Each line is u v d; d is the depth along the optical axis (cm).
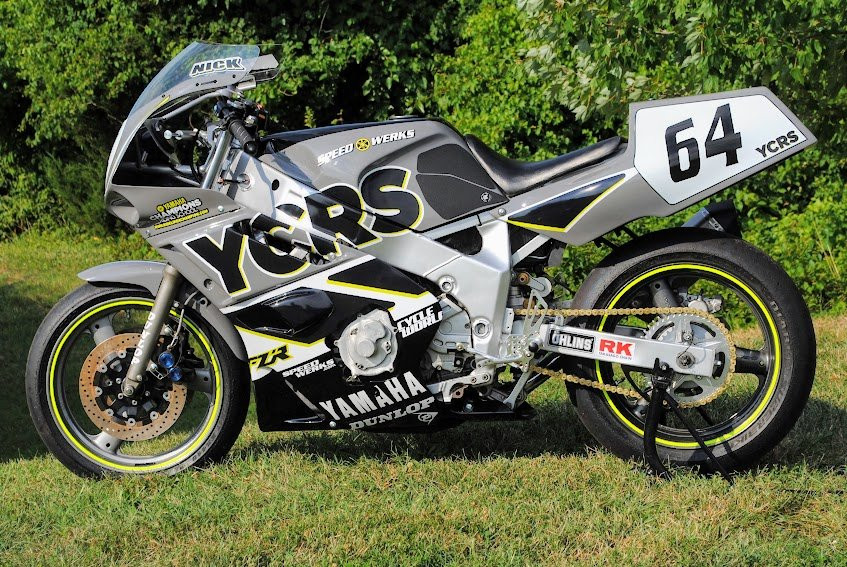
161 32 1017
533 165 385
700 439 375
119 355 406
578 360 396
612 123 859
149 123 384
